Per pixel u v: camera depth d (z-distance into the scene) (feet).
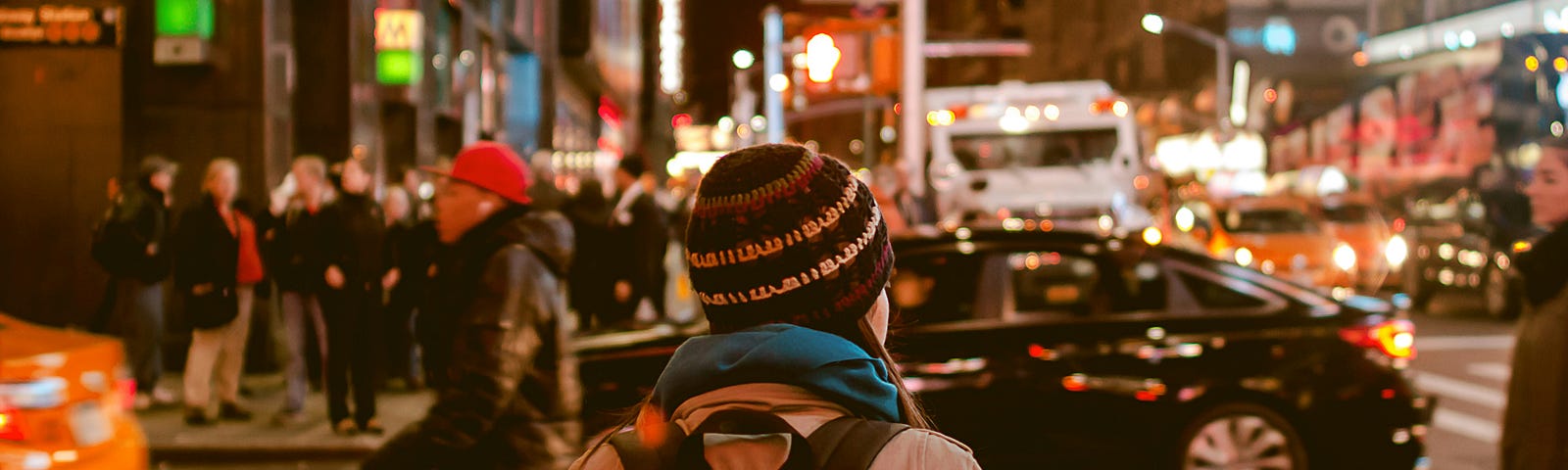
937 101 72.64
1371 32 195.00
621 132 168.55
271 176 45.24
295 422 33.88
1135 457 23.89
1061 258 24.76
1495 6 116.26
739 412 5.28
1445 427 34.96
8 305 43.80
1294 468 24.18
